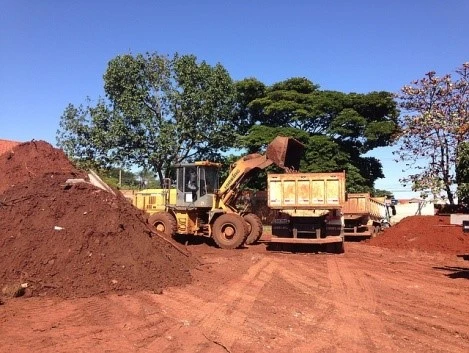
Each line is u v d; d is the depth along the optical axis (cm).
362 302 980
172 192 2041
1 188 1252
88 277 968
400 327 795
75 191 1170
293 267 1451
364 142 4100
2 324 734
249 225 2033
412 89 2655
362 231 2616
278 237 1866
